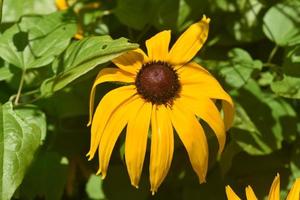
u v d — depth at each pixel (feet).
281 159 1.58
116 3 1.64
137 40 1.59
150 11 1.57
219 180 1.56
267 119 1.51
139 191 1.54
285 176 1.57
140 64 1.31
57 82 1.27
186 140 1.26
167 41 1.34
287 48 1.51
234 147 1.49
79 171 1.70
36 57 1.39
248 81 1.53
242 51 1.52
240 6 1.59
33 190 1.46
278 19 1.52
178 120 1.27
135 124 1.26
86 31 1.59
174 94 1.29
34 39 1.40
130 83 1.30
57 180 1.47
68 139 1.60
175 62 1.32
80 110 1.52
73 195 1.69
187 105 1.28
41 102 1.51
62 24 1.41
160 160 1.25
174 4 1.56
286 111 1.51
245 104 1.51
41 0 1.60
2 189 1.22
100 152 1.26
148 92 1.28
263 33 1.59
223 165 1.50
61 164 1.47
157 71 1.29
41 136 1.30
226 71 1.48
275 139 1.49
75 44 1.32
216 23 1.60
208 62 1.50
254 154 1.49
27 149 1.25
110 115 1.26
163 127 1.26
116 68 1.31
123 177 1.55
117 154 1.57
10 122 1.26
